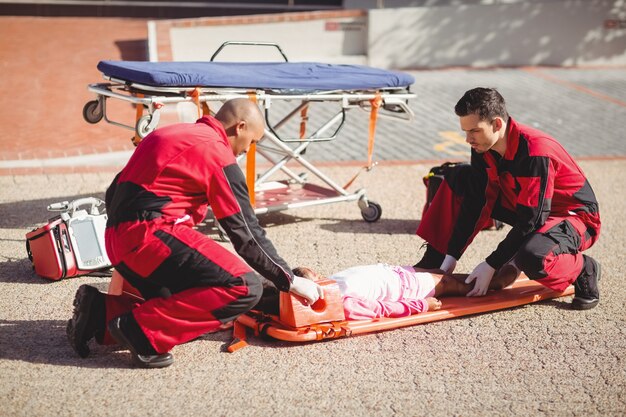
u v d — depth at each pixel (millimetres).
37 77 11727
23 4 16531
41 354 4078
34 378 3830
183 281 3865
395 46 14172
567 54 15055
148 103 5203
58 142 8766
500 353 4309
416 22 14172
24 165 7867
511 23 14672
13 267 5277
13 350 4102
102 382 3820
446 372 4074
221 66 5898
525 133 4543
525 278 5301
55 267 4961
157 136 3908
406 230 6438
